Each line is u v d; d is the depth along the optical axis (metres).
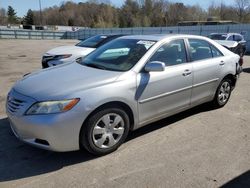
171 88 4.70
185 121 5.36
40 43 32.78
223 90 6.04
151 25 89.62
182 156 4.05
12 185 3.40
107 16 94.50
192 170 3.71
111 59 4.71
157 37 4.96
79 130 3.72
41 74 4.42
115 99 3.94
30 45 28.66
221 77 5.77
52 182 3.45
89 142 3.84
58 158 3.98
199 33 32.19
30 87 3.94
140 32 39.97
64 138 3.63
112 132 4.06
